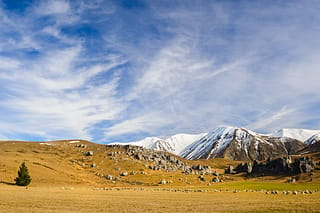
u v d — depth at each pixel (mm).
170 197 70875
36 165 143625
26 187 96062
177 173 199250
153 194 81062
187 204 53938
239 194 81625
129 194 80375
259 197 70562
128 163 199875
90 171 174125
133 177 170125
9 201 52000
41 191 81125
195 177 194750
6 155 156250
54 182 121125
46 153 199625
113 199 62969
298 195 76125
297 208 44062
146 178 169750
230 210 43906
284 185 130625
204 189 109188
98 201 57594
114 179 161750
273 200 61250
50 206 46875
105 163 196375
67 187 106000
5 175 113938
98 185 134625
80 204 51031
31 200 55188
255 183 143750
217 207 48531
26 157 160500
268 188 116188
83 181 138625
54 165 159250
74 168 171375
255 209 44312
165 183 160625
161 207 48688
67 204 50469
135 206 49719
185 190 100375
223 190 99562
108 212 41469
